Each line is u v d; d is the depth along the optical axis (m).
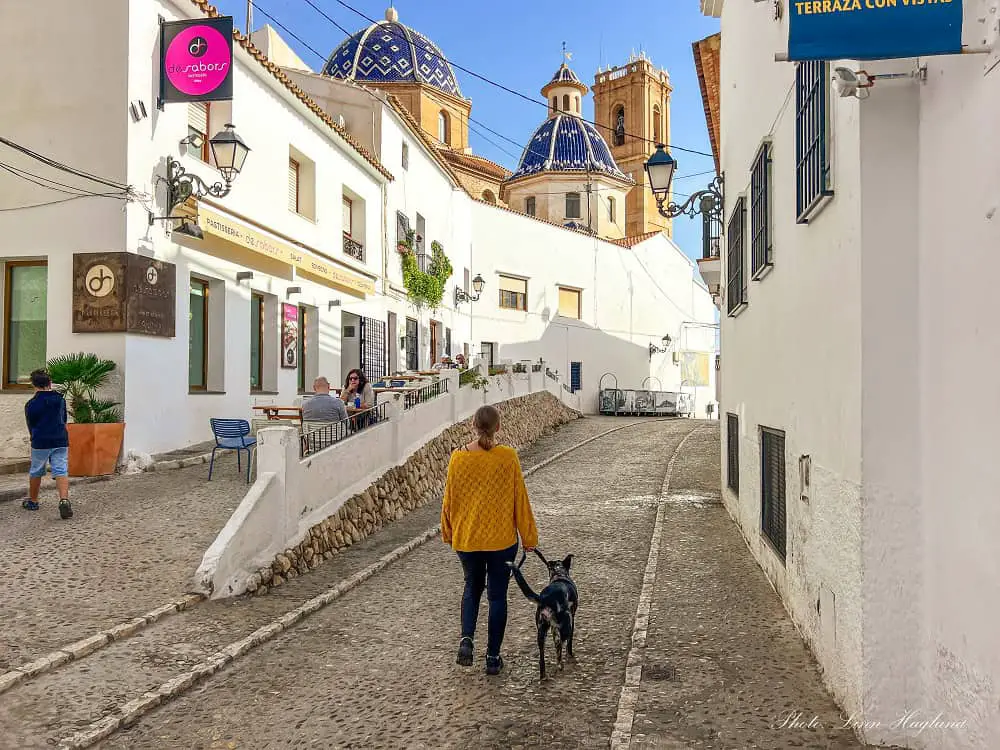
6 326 11.64
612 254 36.66
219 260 13.66
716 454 16.98
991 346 3.25
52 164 11.12
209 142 13.38
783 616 6.25
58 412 8.52
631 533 9.60
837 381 4.64
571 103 45.84
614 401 34.28
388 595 7.09
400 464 11.55
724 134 11.55
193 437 12.80
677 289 41.22
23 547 7.38
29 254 11.23
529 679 5.08
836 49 3.51
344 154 19.05
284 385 16.05
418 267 23.95
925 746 3.93
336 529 8.84
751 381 8.57
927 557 3.93
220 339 13.85
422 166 25.02
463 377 17.06
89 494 9.49
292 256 15.22
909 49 3.42
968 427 3.47
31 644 5.31
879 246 4.09
